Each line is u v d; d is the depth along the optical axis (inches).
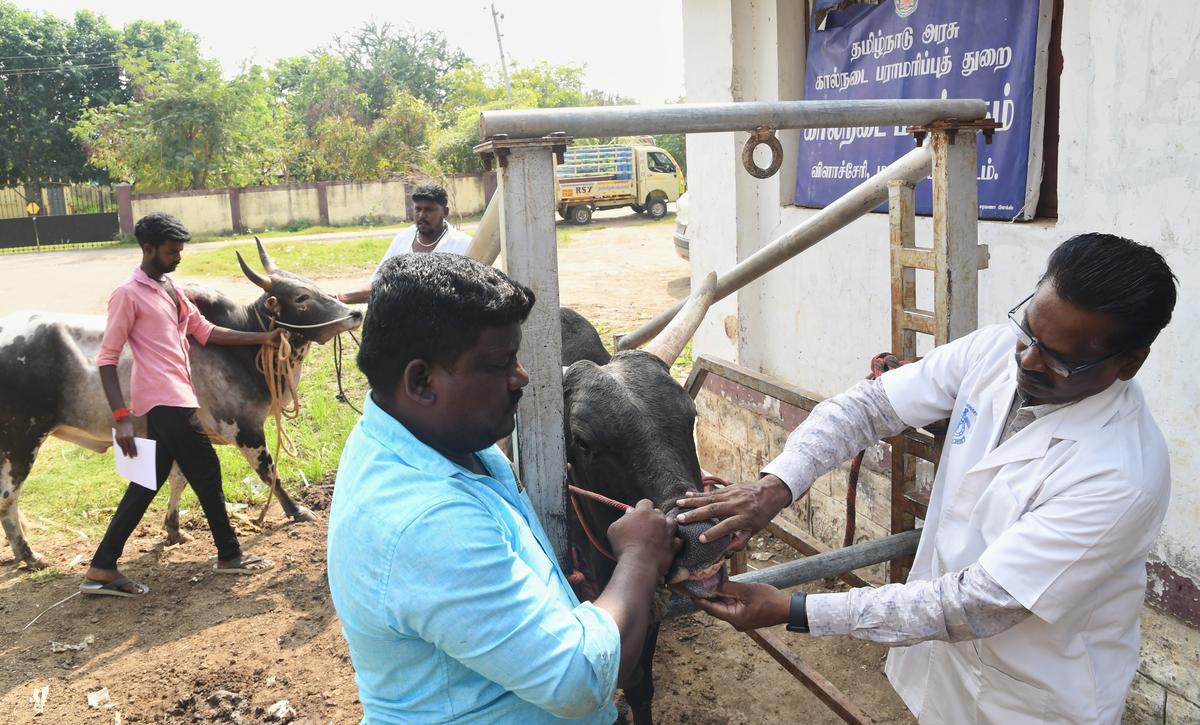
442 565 54.3
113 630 177.8
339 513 59.1
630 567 63.9
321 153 1451.8
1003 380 79.0
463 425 59.2
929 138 101.1
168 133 1194.6
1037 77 143.9
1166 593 121.2
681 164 1503.4
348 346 417.7
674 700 147.2
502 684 55.5
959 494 79.7
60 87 1518.2
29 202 1258.6
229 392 214.7
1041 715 77.4
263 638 173.3
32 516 234.1
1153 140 117.3
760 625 75.9
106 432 205.2
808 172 198.1
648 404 97.0
